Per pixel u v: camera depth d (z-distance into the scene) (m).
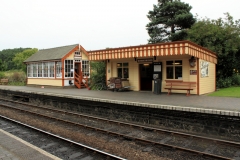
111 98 12.54
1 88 23.48
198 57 13.37
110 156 6.27
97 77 19.75
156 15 28.12
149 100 11.41
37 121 11.31
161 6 27.75
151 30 28.72
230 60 18.31
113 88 16.75
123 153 6.68
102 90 18.08
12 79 34.06
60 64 22.30
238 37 18.22
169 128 9.38
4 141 7.24
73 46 23.92
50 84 23.84
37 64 25.86
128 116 10.91
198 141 7.68
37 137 8.59
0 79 34.78
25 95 19.20
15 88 23.33
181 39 25.12
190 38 20.14
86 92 16.81
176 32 25.06
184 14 24.62
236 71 19.81
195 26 20.52
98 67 20.23
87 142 7.79
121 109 11.20
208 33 18.41
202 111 8.39
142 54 14.34
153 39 27.98
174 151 6.84
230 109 8.41
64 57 22.00
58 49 25.64
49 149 7.22
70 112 13.21
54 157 5.94
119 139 8.16
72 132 9.13
